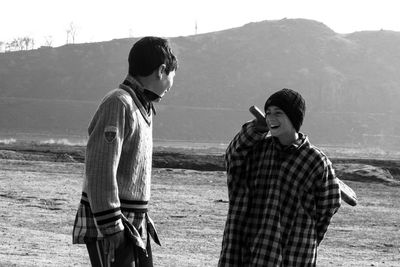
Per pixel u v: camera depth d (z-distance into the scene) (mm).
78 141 79062
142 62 4168
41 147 46344
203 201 21234
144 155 4148
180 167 34531
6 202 19203
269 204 4336
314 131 169500
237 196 4441
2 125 143875
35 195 21000
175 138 138750
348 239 15461
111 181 3891
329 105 195625
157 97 4254
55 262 10062
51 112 165875
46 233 13805
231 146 4426
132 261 4059
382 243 15070
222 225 16844
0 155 35781
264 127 4375
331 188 4398
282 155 4375
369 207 21375
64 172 28031
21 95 194250
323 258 12680
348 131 171375
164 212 18703
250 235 4379
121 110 3992
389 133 172500
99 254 4059
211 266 10859
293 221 4328
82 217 4082
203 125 165625
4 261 9695
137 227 4098
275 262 4270
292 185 4332
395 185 29203
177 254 12281
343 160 38969
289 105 4332
